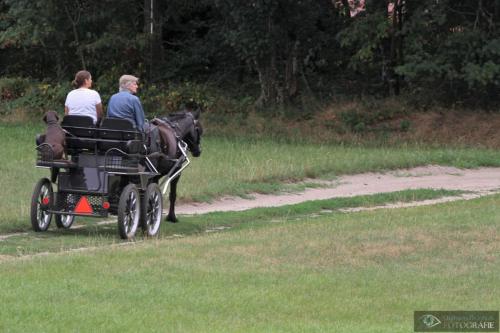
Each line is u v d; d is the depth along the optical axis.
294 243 23.06
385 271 19.88
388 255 21.67
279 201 35.44
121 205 24.62
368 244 23.02
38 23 66.81
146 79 69.12
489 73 58.06
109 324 14.74
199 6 70.06
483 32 59.81
